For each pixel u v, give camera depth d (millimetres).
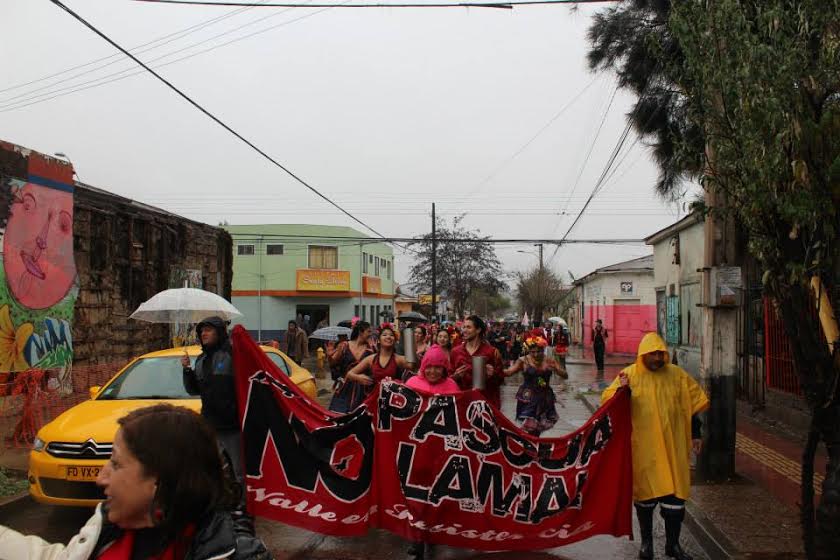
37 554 1988
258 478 5641
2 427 10789
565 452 5988
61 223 13070
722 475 8211
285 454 5719
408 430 5906
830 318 4883
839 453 4668
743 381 14617
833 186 4727
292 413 5773
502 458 5941
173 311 9211
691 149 6301
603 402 6207
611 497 5887
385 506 5828
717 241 8312
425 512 5809
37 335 12289
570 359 34000
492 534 5879
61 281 13055
